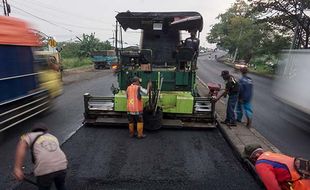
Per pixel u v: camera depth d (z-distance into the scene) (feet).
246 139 24.70
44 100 35.01
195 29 33.88
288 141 25.71
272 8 96.68
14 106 28.14
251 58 165.78
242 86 28.04
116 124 28.86
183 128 28.84
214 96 31.76
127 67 31.60
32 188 16.90
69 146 23.81
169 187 17.17
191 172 19.24
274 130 28.99
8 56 26.94
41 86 33.83
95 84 67.00
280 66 34.30
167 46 34.86
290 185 10.90
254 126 30.27
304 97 27.71
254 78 91.40
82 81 73.56
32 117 33.37
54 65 38.86
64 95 50.06
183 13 31.71
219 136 27.02
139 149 23.31
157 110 28.07
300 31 50.98
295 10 88.02
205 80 76.89
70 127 29.43
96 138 25.94
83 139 25.63
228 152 22.98
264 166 11.33
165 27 33.81
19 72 28.78
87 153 22.34
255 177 18.10
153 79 31.07
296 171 10.90
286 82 31.91
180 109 29.25
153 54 35.06
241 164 20.58
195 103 29.25
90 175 18.58
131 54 31.48
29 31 31.81
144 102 28.58
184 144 24.68
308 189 10.61
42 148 13.41
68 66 125.70
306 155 22.54
